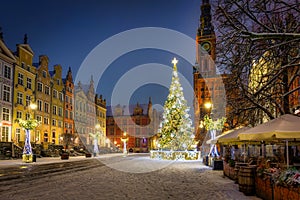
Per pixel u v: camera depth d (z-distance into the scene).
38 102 47.25
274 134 8.70
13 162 28.81
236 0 9.89
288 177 7.87
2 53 38.34
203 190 11.72
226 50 10.97
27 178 16.11
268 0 10.02
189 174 18.47
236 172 13.77
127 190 11.80
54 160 34.19
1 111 37.75
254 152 28.05
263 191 9.61
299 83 18.05
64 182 14.43
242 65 10.95
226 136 14.95
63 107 56.81
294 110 18.17
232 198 9.89
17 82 41.25
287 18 11.52
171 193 11.03
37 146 42.84
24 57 43.50
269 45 11.10
